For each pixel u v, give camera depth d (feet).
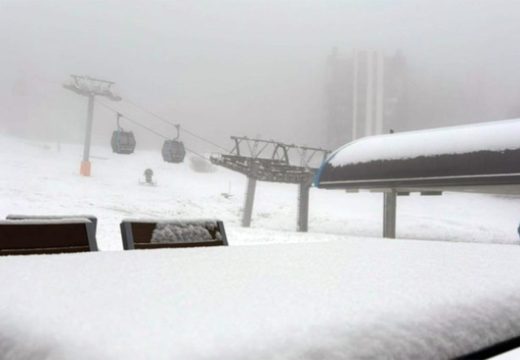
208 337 1.69
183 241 9.02
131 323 1.88
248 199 100.01
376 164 59.77
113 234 50.75
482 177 50.37
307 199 96.22
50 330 1.79
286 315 2.05
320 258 4.60
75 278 3.04
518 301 2.77
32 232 7.27
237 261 4.27
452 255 5.03
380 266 3.96
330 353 1.75
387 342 1.93
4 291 2.53
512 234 107.14
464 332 2.26
